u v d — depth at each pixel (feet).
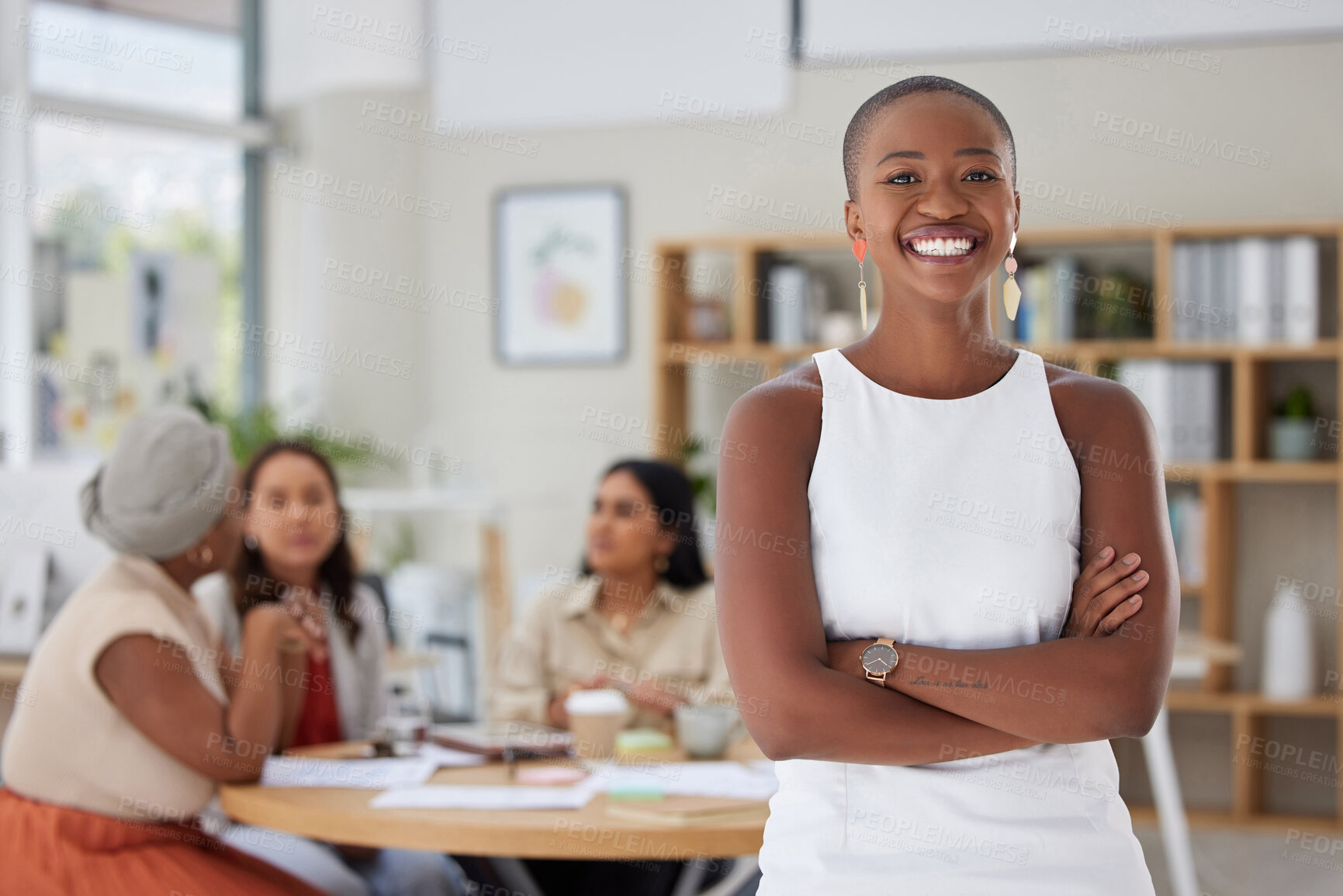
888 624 3.76
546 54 16.24
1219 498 14.42
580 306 17.08
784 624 3.72
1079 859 3.60
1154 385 14.40
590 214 17.02
